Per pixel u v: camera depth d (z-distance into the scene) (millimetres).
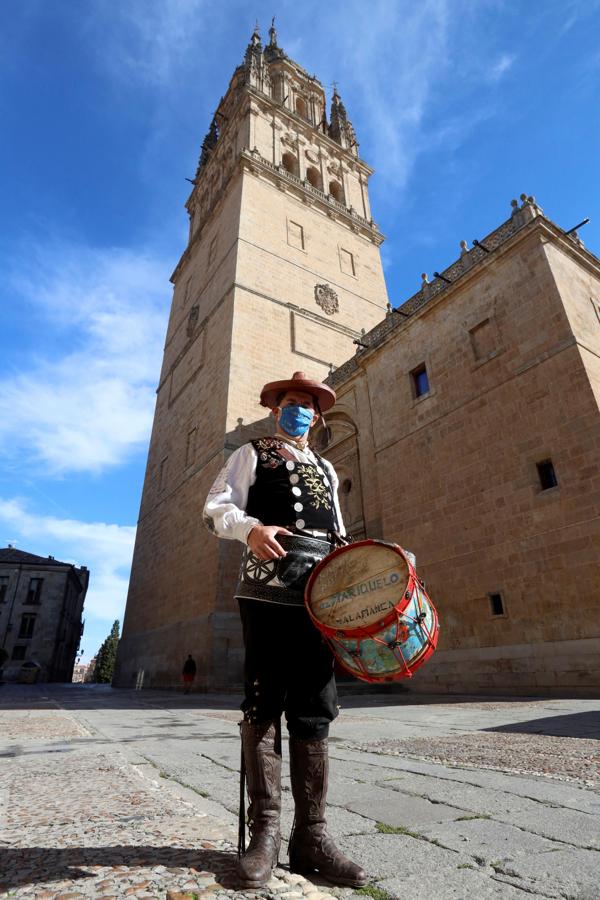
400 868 1564
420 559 13633
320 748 1712
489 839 1819
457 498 13094
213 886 1427
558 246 13039
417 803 2373
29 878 1469
